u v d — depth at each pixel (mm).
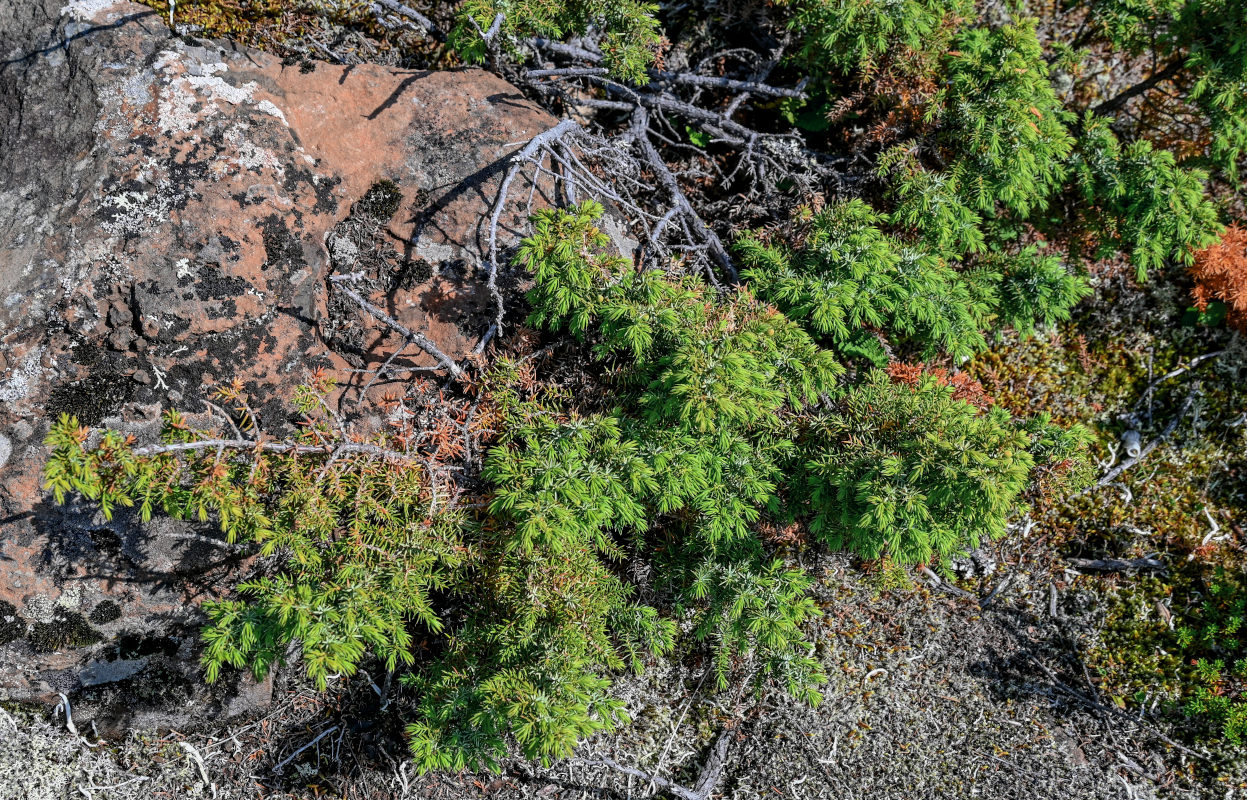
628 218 737
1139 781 743
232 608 551
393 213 684
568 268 587
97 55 657
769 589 617
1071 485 699
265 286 646
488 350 678
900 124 749
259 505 559
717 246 736
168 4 724
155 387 624
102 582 635
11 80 662
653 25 703
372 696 723
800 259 706
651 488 584
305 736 715
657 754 735
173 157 641
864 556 614
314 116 688
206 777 699
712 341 586
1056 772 740
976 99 713
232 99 665
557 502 552
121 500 522
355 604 538
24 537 617
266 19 751
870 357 707
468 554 604
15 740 671
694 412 565
